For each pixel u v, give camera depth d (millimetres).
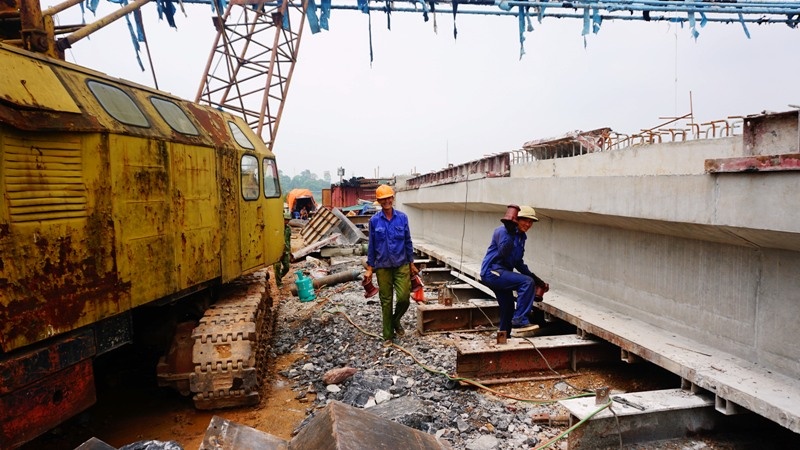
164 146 4039
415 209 15266
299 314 8023
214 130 5152
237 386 4348
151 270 3879
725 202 3650
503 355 4961
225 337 4422
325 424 2508
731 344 4160
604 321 5227
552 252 7180
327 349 6172
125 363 5551
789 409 3059
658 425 3590
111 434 4094
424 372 5195
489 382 4809
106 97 3674
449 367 5254
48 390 3076
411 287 6570
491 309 6695
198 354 4328
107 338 3578
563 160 9039
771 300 3775
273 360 5891
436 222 13180
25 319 2857
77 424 4258
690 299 4598
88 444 2494
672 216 4219
